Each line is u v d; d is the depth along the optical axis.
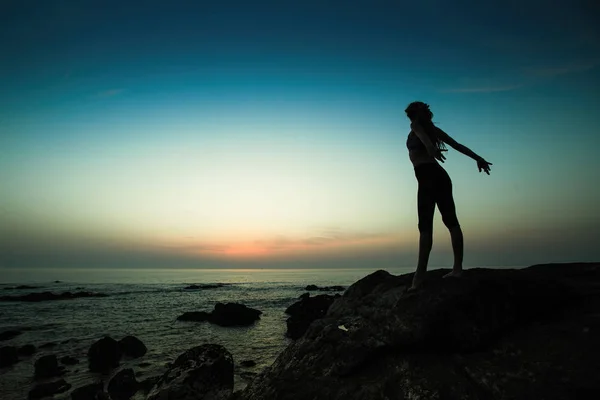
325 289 68.44
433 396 3.79
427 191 4.93
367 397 4.19
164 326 26.72
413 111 5.03
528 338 4.22
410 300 4.90
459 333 4.36
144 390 11.95
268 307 40.22
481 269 5.42
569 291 4.80
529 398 3.31
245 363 16.11
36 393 12.19
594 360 3.45
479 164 4.90
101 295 52.50
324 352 5.20
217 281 117.06
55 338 22.22
